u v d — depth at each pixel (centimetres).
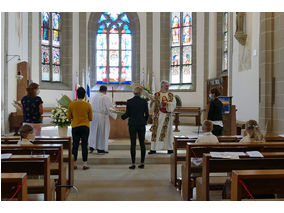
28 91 618
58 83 1515
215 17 1366
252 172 255
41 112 619
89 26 1573
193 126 1330
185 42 1510
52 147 434
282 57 742
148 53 1567
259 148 418
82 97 637
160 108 741
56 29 1511
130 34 1608
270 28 780
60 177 438
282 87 742
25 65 1095
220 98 836
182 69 1526
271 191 255
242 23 950
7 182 261
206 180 354
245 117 956
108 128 756
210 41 1385
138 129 655
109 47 1616
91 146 751
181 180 512
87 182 554
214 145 429
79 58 1562
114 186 528
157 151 792
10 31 1036
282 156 356
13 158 345
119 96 1584
